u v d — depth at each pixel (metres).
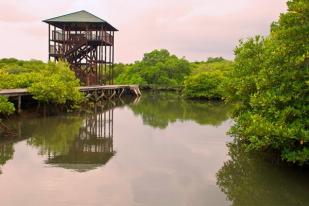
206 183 12.96
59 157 16.02
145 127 24.58
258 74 15.07
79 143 18.98
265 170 14.43
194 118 29.58
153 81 75.94
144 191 12.05
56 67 31.84
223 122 27.19
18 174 13.45
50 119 26.44
